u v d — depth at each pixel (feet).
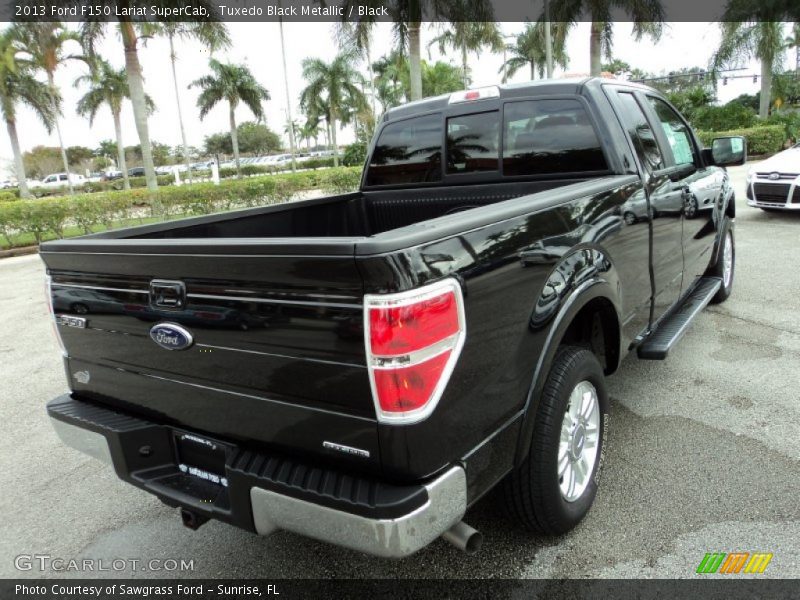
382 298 5.34
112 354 7.73
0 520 10.32
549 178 11.53
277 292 5.92
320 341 5.77
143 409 7.74
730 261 18.61
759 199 32.19
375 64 160.66
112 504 10.66
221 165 222.07
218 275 6.26
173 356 7.03
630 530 8.66
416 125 13.07
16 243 48.24
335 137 133.28
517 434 7.12
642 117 12.41
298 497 6.04
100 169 260.01
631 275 10.22
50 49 84.43
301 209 12.40
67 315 8.09
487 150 12.17
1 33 101.91
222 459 7.16
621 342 9.87
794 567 7.74
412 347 5.47
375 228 14.21
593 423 9.07
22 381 17.30
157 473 7.70
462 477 6.14
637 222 10.32
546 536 8.68
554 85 11.32
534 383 7.27
